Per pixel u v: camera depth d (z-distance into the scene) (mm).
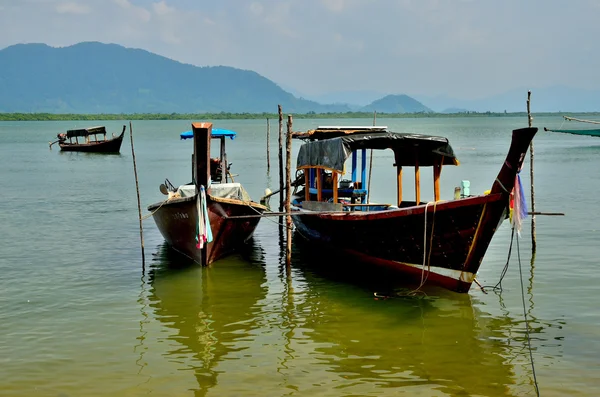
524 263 18109
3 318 14188
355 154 20531
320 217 17906
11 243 21781
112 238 22750
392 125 185750
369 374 11188
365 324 13711
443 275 15062
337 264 19203
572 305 14508
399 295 15766
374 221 15656
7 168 51906
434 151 17688
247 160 58750
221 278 17562
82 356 12078
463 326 13461
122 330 13484
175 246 20344
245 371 11391
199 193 17078
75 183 40531
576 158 55406
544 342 12453
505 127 156375
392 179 41562
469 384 10742
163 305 15164
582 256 18672
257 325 13766
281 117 24984
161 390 10680
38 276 17656
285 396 10391
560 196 31062
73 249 20953
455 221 13961
